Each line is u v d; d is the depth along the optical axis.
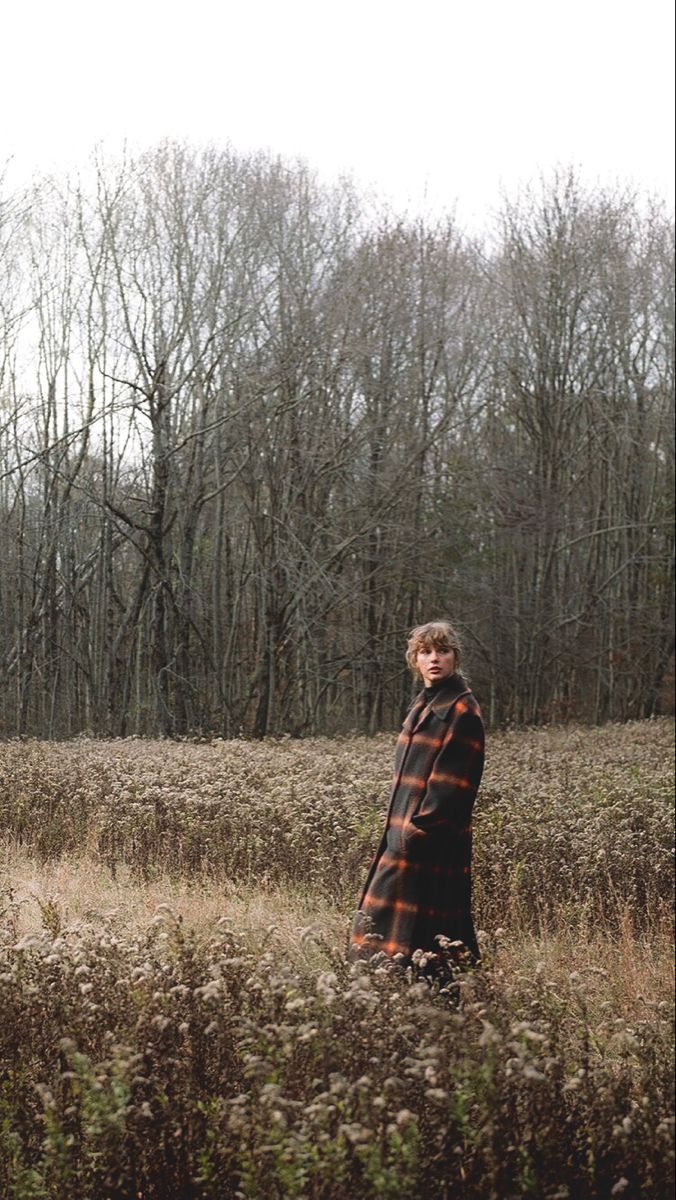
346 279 30.70
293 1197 3.28
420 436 32.75
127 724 27.17
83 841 11.22
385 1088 3.55
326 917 8.48
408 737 5.96
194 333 29.73
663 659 40.62
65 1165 3.52
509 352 38.53
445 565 33.03
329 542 30.23
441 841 5.69
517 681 35.66
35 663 25.97
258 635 30.75
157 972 4.52
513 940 7.72
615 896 8.55
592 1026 5.01
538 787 12.27
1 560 25.81
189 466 28.61
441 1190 3.57
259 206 30.14
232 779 12.40
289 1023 4.11
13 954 4.64
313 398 30.38
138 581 29.62
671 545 42.22
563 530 38.50
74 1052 3.74
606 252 39.19
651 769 16.23
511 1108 3.67
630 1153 3.69
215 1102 3.88
